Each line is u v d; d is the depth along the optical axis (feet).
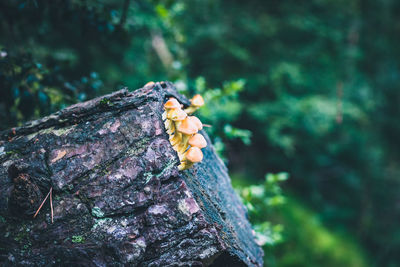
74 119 5.70
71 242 5.04
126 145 5.36
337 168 32.37
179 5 17.46
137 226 5.05
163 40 22.65
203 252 5.10
